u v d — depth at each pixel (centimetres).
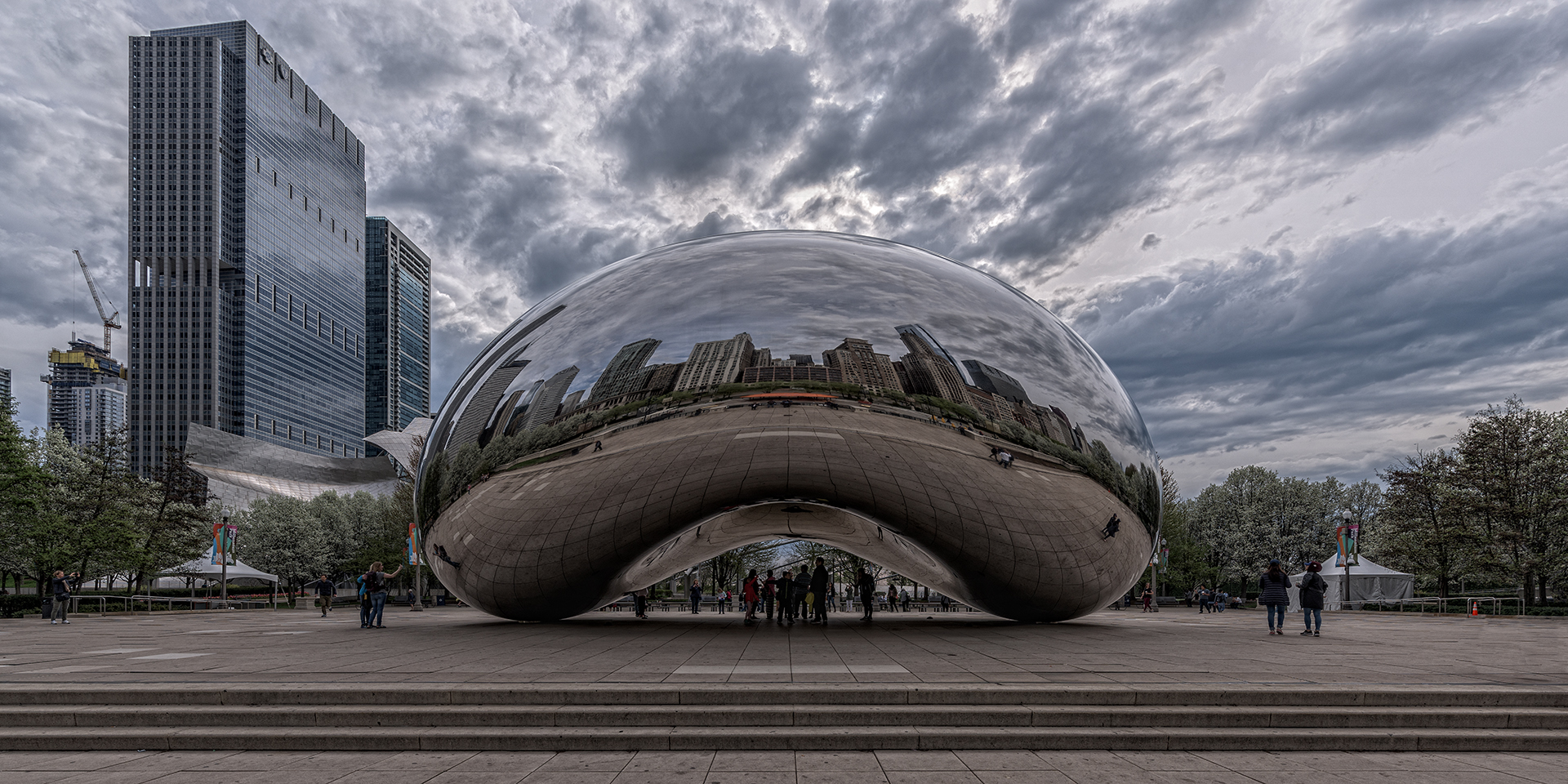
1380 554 4447
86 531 3719
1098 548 1614
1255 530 6369
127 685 827
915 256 1680
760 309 1493
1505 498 3750
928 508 1512
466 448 1598
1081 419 1566
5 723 757
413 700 792
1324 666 1012
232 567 4259
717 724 750
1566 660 1131
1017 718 753
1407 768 666
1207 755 701
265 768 660
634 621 2125
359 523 7206
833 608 3812
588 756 687
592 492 1490
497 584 1705
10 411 3438
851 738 711
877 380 1446
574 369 1521
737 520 1878
